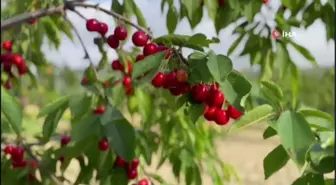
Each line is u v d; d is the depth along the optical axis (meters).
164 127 1.59
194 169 1.56
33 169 1.40
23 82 1.93
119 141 1.03
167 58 1.07
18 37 1.56
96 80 1.18
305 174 1.03
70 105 1.17
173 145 1.58
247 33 1.59
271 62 1.59
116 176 1.27
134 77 1.04
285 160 1.05
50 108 1.21
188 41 1.05
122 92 1.26
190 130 1.63
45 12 1.17
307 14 1.60
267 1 1.51
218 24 1.37
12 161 1.42
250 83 0.99
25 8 1.41
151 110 1.45
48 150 1.44
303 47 1.56
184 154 1.56
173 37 1.06
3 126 1.00
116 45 1.20
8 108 0.99
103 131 1.06
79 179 1.32
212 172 1.70
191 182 1.56
